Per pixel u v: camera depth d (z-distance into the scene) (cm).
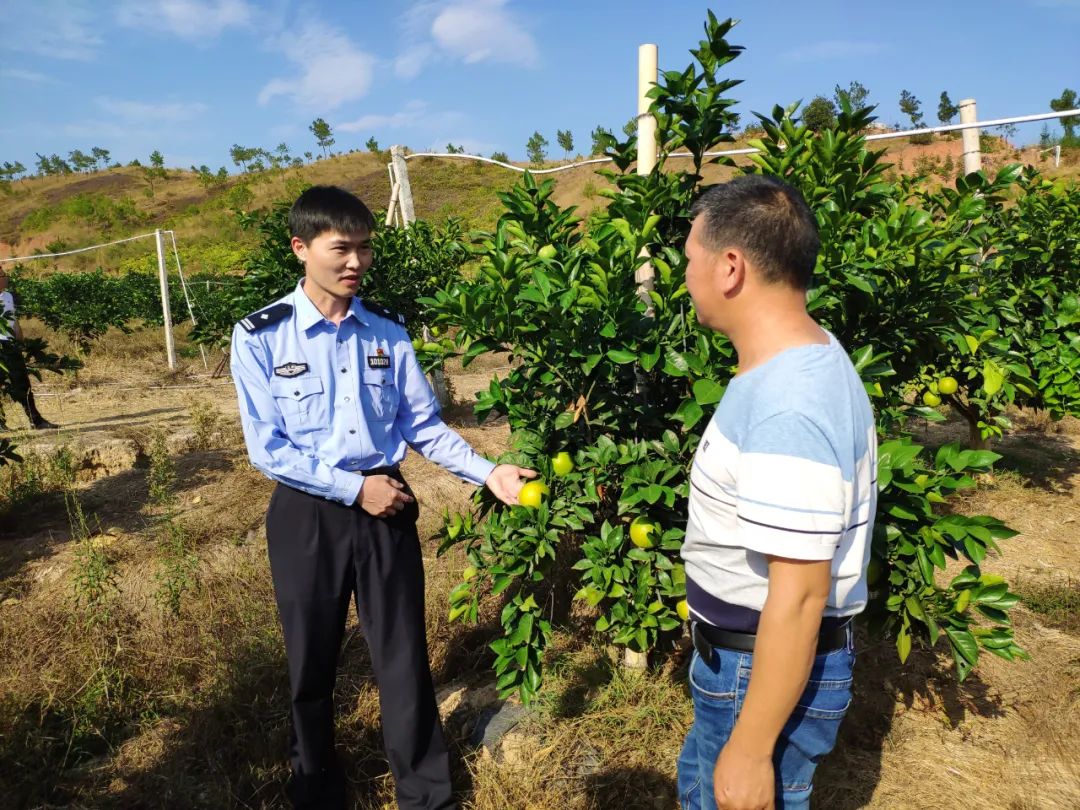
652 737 267
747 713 129
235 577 397
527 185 301
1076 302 443
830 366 130
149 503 528
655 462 243
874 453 141
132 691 308
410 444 256
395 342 241
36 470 570
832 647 145
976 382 449
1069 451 593
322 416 223
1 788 254
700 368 221
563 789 246
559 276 240
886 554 221
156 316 1873
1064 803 237
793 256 133
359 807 245
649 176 255
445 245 720
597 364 244
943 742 267
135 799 256
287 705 296
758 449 125
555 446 279
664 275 238
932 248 243
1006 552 419
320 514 219
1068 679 298
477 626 349
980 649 320
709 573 150
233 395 1000
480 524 297
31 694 301
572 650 325
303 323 220
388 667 229
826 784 248
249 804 251
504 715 282
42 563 432
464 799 244
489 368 1141
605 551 255
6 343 537
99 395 989
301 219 209
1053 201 472
